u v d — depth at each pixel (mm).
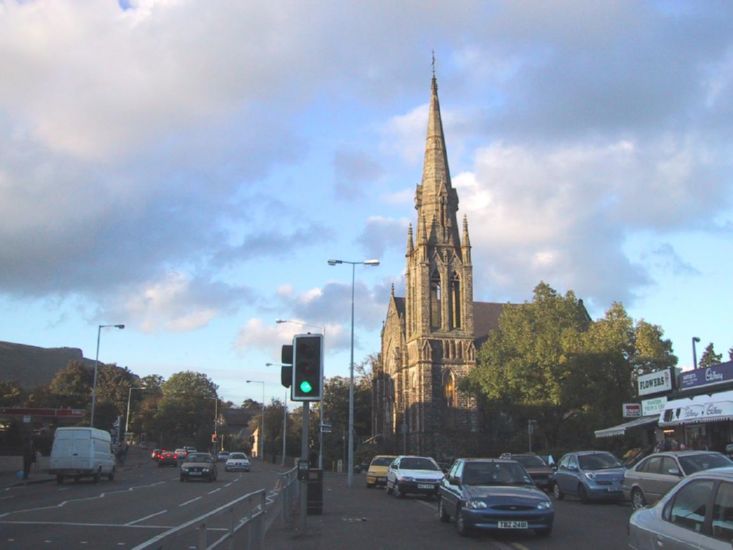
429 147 85250
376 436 87750
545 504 15961
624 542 15211
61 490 33562
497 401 60062
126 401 127688
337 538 16125
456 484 17766
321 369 16000
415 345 78812
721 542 7172
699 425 36438
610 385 51188
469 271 80938
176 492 32094
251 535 10141
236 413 196250
